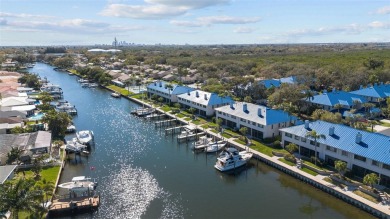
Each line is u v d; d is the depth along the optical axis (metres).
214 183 73.38
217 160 85.06
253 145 91.25
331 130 76.44
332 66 182.75
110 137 105.12
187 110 132.38
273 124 93.94
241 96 148.25
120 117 129.38
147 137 105.50
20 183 52.25
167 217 59.19
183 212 60.84
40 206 53.97
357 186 65.81
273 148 88.12
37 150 82.94
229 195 67.69
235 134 100.56
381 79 164.88
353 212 60.94
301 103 121.19
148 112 132.50
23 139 86.81
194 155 90.81
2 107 124.81
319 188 68.75
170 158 88.31
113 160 86.25
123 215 59.81
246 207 62.72
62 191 67.38
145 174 77.75
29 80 179.38
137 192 68.69
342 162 68.38
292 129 85.25
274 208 62.50
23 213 55.47
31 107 126.75
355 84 151.38
